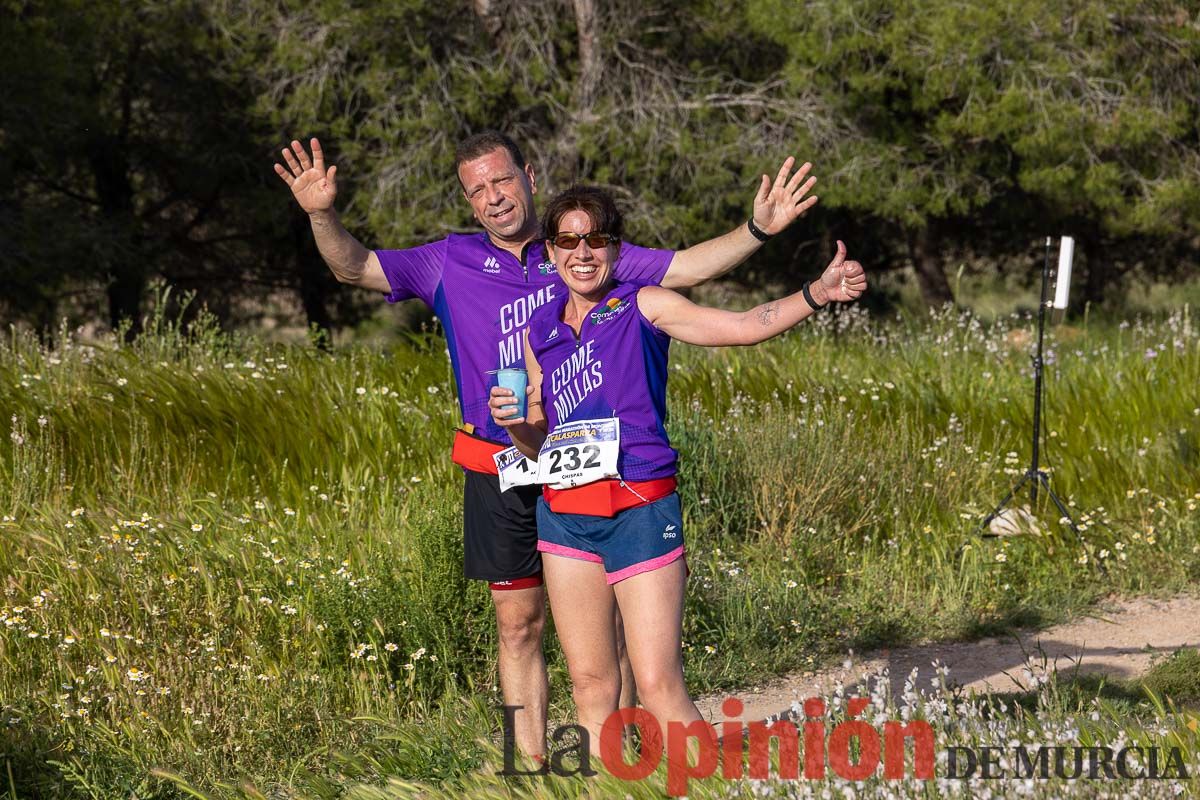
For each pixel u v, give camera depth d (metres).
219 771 9.37
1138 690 10.30
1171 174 33.53
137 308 37.44
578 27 31.58
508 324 8.48
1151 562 14.20
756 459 14.66
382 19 30.48
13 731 9.14
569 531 7.75
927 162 33.38
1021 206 36.91
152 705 9.77
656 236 30.59
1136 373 19.67
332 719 9.95
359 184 33.16
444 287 8.73
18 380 16.66
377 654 10.47
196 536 11.99
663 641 7.50
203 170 37.12
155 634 10.45
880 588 13.34
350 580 11.15
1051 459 16.44
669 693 7.49
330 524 12.71
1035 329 21.59
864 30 29.92
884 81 30.45
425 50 30.17
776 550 13.69
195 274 41.16
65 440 14.69
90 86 34.16
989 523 14.84
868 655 12.27
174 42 33.28
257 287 44.00
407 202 31.20
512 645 8.84
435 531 11.34
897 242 43.00
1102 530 14.77
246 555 11.62
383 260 8.76
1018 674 11.31
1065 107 29.97
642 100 31.11
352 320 43.09
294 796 8.88
